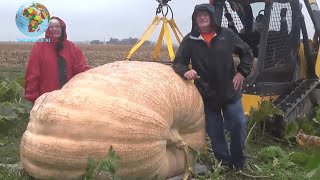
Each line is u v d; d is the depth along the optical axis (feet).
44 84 19.54
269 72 22.65
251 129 20.48
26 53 145.69
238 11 23.52
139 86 13.05
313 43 26.91
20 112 26.58
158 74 13.97
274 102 22.57
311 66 25.61
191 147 14.80
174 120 13.87
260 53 21.56
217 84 15.20
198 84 15.37
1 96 29.43
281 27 23.04
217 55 14.88
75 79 13.53
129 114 12.27
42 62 19.39
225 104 15.61
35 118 12.73
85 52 172.76
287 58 23.94
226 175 16.21
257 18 23.17
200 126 15.23
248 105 21.58
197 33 14.99
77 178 12.23
